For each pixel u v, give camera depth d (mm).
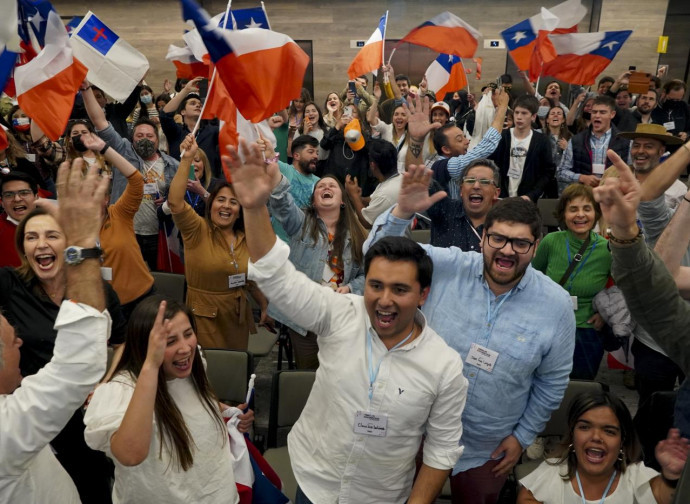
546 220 5148
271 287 1528
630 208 1178
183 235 3176
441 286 1994
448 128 4449
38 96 3299
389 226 1867
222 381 2787
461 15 12047
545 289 1953
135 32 12016
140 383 1495
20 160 4184
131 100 6645
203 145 5672
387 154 3564
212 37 2158
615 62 11688
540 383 2037
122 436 1472
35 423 1161
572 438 2107
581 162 5500
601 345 3148
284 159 6117
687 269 1420
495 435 2027
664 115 7914
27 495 1334
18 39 2869
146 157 4430
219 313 3242
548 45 5465
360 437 1570
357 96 7922
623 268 1233
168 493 1690
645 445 2410
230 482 1852
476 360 1931
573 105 7770
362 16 12203
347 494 1630
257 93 2340
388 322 1517
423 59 12359
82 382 1169
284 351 4602
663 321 1261
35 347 2309
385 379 1549
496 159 5121
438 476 1625
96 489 2400
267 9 12281
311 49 12469
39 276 2309
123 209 3314
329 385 1601
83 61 4082
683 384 1672
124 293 3363
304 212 3193
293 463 1736
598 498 2061
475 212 2814
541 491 2141
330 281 3076
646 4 11297
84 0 11859
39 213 2348
